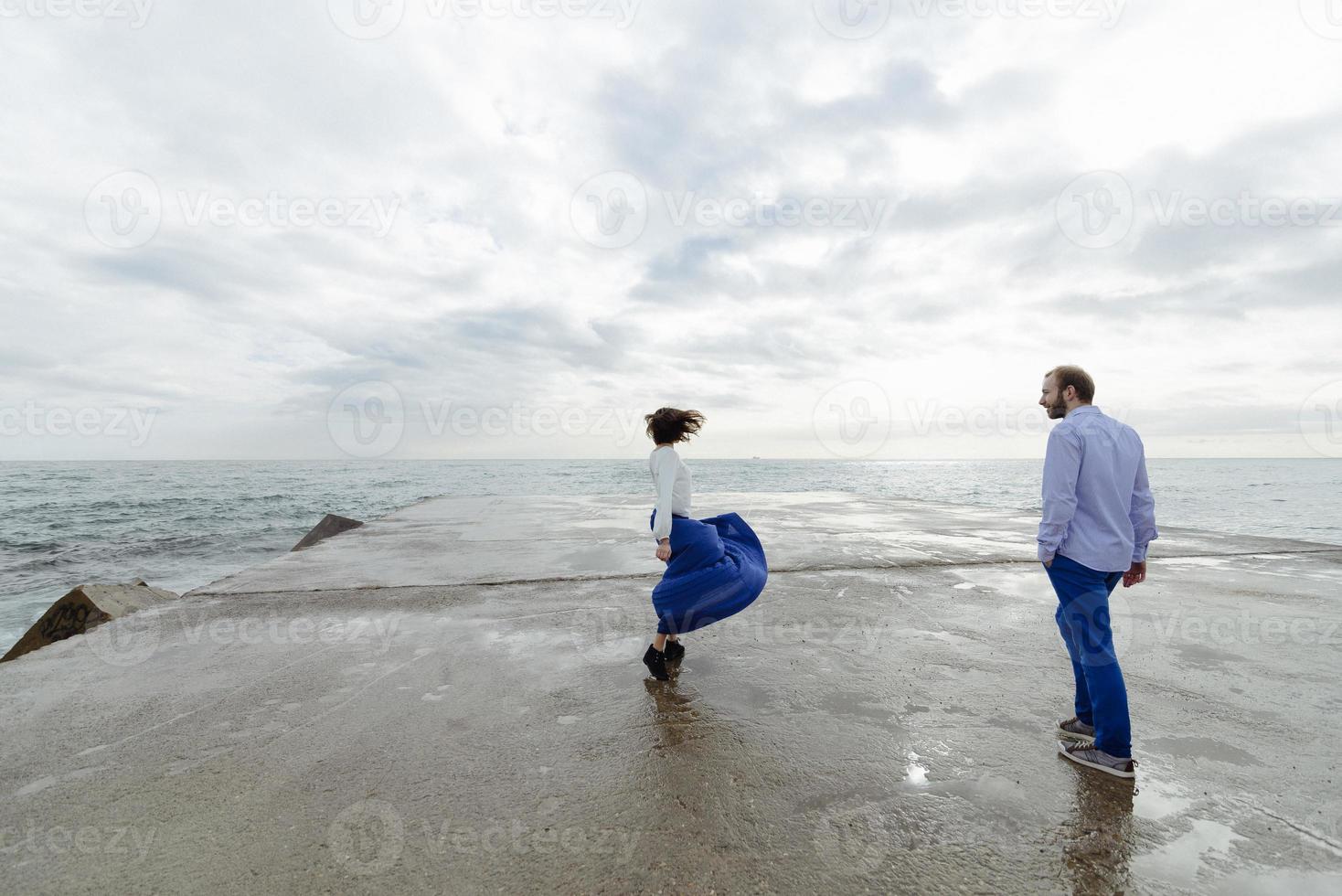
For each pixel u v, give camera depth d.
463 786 2.17
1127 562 2.28
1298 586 5.10
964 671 3.29
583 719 2.73
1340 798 2.10
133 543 13.04
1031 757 2.38
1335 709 2.81
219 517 17.50
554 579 5.50
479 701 2.93
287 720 2.72
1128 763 2.22
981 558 6.36
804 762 2.34
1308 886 1.66
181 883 1.66
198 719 2.73
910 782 2.20
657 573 5.70
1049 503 2.32
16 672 3.30
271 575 5.75
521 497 15.66
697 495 15.45
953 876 1.70
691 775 2.24
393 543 7.71
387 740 2.53
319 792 2.13
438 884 1.66
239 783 2.19
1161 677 3.20
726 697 2.97
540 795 2.11
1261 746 2.48
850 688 3.08
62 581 9.46
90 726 2.65
